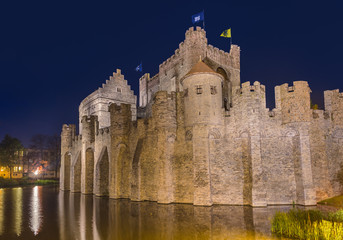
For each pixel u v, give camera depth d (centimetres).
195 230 2138
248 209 2930
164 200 3434
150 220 2514
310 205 3070
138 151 3862
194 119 3412
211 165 3384
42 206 3544
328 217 2150
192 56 4816
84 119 5122
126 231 2156
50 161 10119
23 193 5241
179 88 5191
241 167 3284
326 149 3394
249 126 3250
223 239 1881
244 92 3350
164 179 3481
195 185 3291
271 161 3269
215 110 3422
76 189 5312
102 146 4712
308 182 3128
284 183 3231
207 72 3438
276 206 3081
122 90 6744
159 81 6088
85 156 5019
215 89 3453
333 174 3419
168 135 3578
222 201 3294
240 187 3256
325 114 3481
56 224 2469
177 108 3672
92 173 5006
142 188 3762
